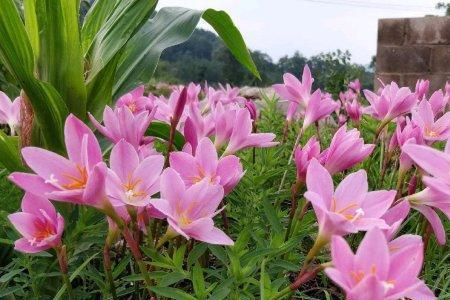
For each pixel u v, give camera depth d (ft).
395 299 0.96
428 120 1.99
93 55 2.48
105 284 1.64
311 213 1.68
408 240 1.23
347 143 1.54
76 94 2.29
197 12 2.68
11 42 2.06
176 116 1.86
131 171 1.33
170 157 1.43
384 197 1.25
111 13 2.57
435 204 1.47
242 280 1.37
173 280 1.38
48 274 1.71
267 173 2.17
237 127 1.82
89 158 1.30
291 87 2.85
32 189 1.27
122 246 1.99
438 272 2.31
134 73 2.61
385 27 10.78
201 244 1.50
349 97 4.69
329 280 2.20
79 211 1.96
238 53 2.97
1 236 2.05
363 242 0.98
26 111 2.27
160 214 1.43
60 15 2.19
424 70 10.51
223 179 1.44
